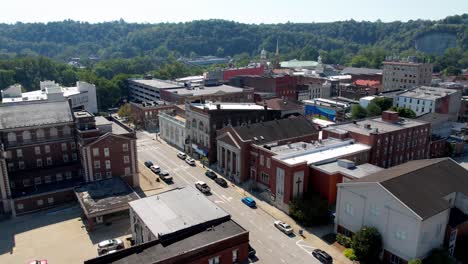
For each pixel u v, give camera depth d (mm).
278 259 60781
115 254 49312
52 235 69062
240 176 91438
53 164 87875
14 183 82250
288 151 83250
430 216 54906
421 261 54781
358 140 92562
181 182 92875
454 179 66812
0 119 83500
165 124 130125
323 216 71625
